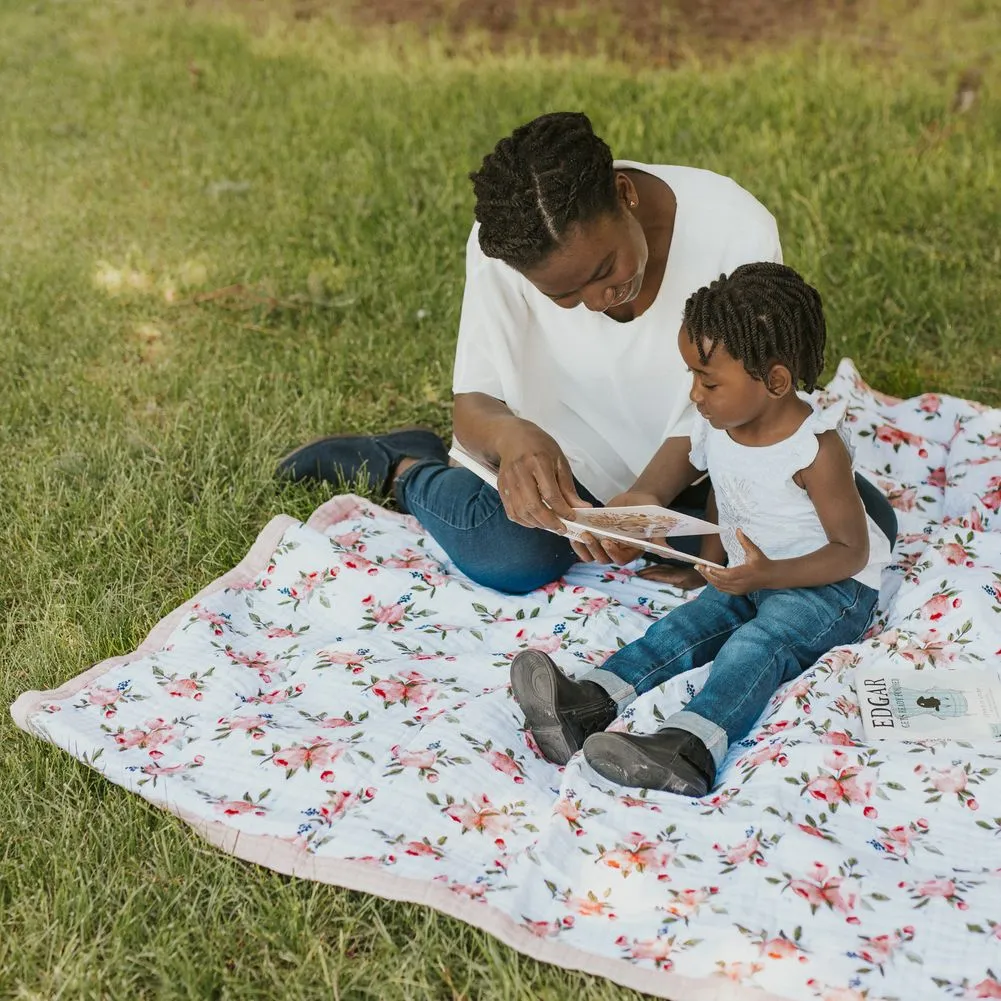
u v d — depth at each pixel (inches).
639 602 135.1
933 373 180.2
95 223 238.1
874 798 101.5
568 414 134.9
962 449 152.1
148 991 91.0
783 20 326.0
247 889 98.8
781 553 118.6
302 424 170.1
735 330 106.9
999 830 99.0
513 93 286.8
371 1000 89.7
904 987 86.0
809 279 200.5
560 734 110.0
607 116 268.1
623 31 329.7
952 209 219.8
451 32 339.6
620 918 93.9
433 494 138.5
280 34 344.2
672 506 138.3
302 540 140.3
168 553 144.6
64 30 357.1
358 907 96.7
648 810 101.3
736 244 122.2
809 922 91.1
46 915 95.2
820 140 248.1
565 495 113.1
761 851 96.7
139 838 104.7
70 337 197.3
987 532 131.6
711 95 276.5
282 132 277.4
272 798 106.7
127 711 118.0
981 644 117.4
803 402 115.0
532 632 128.4
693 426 123.8
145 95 303.1
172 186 254.5
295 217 236.2
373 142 267.7
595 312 117.6
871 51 300.2
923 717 109.9
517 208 103.1
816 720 109.0
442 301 202.5
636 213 120.6
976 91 270.7
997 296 196.1
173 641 128.6
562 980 89.8
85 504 151.5
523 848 100.3
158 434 168.1
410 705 118.0
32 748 114.7
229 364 188.2
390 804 104.2
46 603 136.3
